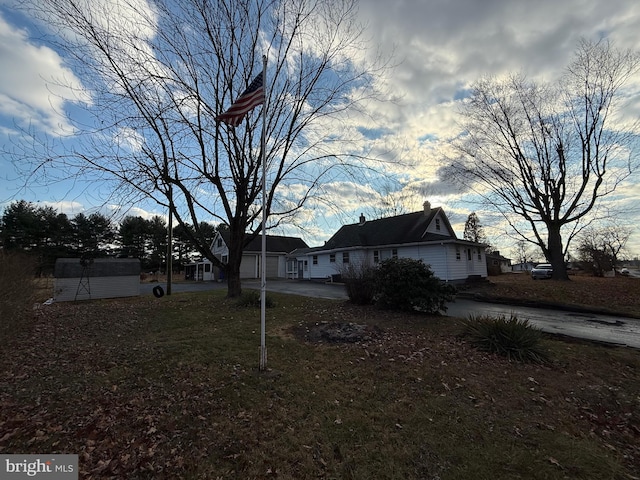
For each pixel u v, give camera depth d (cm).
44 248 3039
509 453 314
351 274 1105
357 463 295
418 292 902
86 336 701
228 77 1057
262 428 344
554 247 1912
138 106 909
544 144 1923
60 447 304
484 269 2480
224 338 655
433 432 344
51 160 803
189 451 304
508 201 2077
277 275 3456
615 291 1453
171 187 1038
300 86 1073
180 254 4888
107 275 1560
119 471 275
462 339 666
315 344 631
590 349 642
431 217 2273
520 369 523
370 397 418
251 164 1112
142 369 489
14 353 577
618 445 344
